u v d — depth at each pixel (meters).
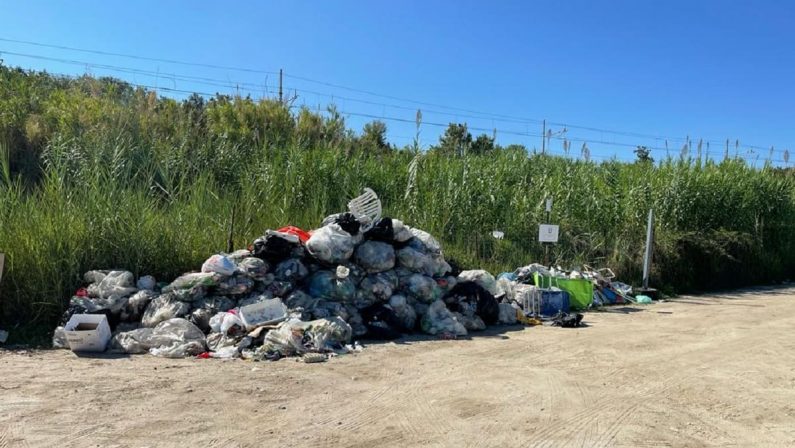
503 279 12.31
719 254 17.00
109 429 4.92
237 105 19.88
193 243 10.26
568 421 5.45
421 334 9.52
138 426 5.00
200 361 7.36
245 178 13.80
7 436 4.72
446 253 13.86
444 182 15.72
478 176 16.22
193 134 16.72
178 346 7.72
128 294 8.70
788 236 20.12
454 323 9.55
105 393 5.86
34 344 8.07
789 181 20.77
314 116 20.50
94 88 18.58
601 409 5.81
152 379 6.41
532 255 15.18
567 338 9.34
